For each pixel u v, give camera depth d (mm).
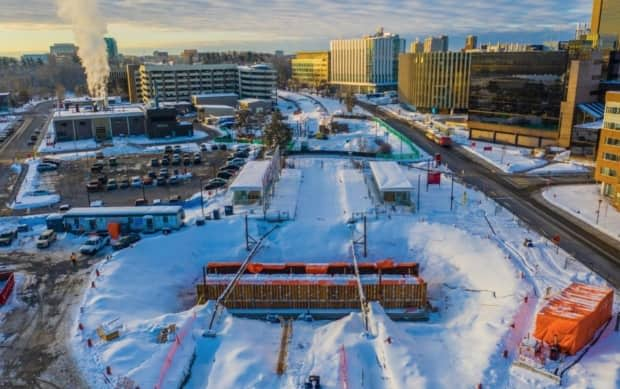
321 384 37344
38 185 93188
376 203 77688
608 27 177500
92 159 115188
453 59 181875
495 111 126750
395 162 97938
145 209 69500
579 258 57750
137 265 58625
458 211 74500
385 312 50844
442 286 56531
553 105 113875
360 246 65125
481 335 43125
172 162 108875
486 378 37031
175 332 43719
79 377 38500
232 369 39281
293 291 53844
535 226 68188
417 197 81250
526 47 156625
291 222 70688
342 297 53625
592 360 37969
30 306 49438
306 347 44031
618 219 69938
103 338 43062
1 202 83312
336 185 90438
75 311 48344
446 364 40031
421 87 190250
